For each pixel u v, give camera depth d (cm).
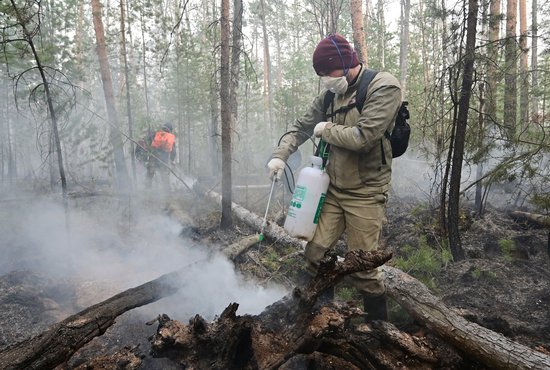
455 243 439
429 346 246
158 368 241
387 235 543
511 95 626
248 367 219
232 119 852
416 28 1756
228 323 221
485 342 231
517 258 432
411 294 275
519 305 339
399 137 254
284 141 287
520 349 224
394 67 1259
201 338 214
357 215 257
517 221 571
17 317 311
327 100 272
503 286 370
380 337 243
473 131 484
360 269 229
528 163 464
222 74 558
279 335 231
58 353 208
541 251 452
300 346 217
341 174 256
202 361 217
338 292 355
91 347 279
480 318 293
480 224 538
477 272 383
